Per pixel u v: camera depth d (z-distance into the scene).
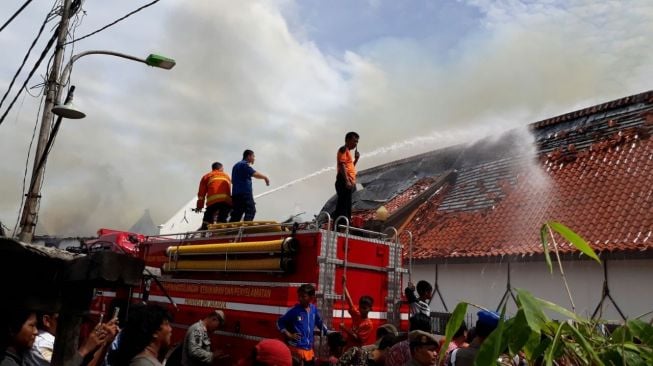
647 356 2.25
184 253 8.09
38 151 9.82
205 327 5.99
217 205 9.85
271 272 6.76
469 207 14.88
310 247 6.64
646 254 9.54
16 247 3.88
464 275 12.77
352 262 6.96
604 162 12.84
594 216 11.30
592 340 2.44
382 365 5.40
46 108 9.97
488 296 12.11
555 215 12.14
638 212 10.64
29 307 3.88
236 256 7.29
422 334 4.34
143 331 3.12
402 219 15.87
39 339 4.28
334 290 6.64
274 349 3.31
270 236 7.11
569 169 13.51
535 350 2.35
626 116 13.73
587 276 10.62
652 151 12.04
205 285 7.62
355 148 8.39
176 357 6.32
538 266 11.40
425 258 13.39
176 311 7.92
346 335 6.52
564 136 14.88
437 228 14.73
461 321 2.60
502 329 2.34
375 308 7.13
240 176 9.46
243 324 6.80
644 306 9.69
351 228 7.05
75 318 4.03
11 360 3.37
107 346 3.89
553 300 10.98
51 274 4.13
